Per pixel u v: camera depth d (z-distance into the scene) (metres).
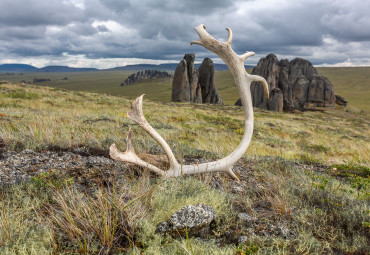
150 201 2.63
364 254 2.26
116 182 3.23
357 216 2.79
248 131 3.47
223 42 3.17
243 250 2.15
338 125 31.75
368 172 5.16
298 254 2.15
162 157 3.67
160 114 17.09
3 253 1.86
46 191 2.90
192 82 47.00
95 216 2.29
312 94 52.28
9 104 14.05
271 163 4.77
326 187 3.75
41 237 2.12
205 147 6.61
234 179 3.82
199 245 2.19
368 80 162.62
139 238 2.27
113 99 28.20
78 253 2.07
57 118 8.88
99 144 5.02
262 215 2.78
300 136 15.53
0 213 2.33
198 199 2.70
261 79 3.29
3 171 3.37
